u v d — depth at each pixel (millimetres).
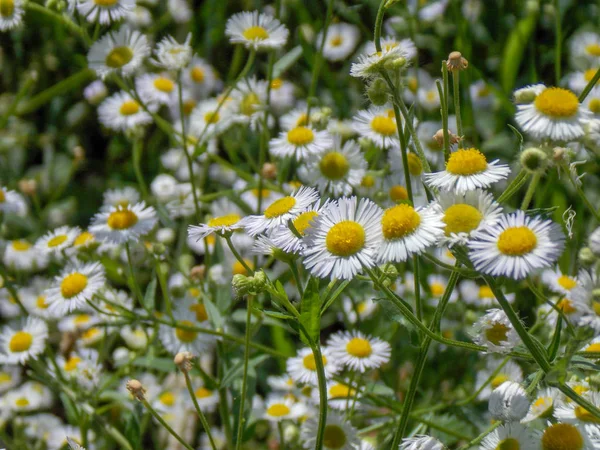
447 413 647
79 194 887
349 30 821
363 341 632
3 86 966
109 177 898
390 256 546
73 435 688
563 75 791
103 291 671
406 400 575
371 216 552
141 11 898
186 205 713
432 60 824
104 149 940
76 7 683
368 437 658
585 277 542
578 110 549
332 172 652
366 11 841
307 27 805
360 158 655
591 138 549
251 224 570
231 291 669
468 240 542
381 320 679
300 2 812
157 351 678
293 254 568
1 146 890
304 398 658
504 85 761
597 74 569
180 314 664
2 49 958
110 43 674
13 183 853
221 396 660
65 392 662
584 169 688
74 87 929
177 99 733
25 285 770
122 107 714
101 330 702
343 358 630
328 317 726
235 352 669
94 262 664
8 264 735
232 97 726
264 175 685
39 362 668
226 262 700
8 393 705
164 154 874
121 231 648
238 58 770
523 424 567
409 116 572
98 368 665
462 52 744
